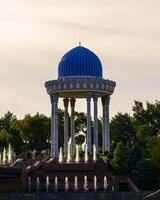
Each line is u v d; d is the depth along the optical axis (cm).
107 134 16200
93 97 15625
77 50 16375
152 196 9781
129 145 17912
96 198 9744
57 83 15738
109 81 15912
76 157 13950
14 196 9556
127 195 9881
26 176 12325
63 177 12431
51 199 9619
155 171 12469
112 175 12569
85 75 16025
